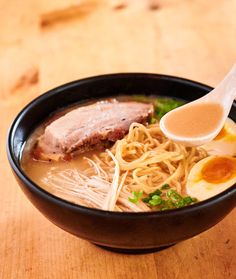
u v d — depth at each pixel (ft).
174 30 2.05
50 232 1.13
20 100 1.64
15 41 2.02
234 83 1.15
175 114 1.15
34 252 1.08
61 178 1.15
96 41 2.00
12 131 1.13
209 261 1.04
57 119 1.28
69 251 1.08
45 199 0.90
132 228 0.87
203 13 2.19
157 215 0.86
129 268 1.03
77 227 0.91
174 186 1.12
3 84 1.74
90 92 1.35
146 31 2.05
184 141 1.07
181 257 1.05
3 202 1.24
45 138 1.24
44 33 2.08
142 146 1.22
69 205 0.88
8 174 1.34
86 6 2.29
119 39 2.00
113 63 1.84
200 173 1.13
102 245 1.02
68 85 1.31
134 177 1.12
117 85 1.36
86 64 1.84
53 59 1.88
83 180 1.13
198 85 1.29
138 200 1.04
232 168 1.12
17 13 2.26
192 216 0.88
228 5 2.25
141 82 1.36
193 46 1.92
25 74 1.79
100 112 1.30
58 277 1.01
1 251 1.09
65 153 1.20
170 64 1.81
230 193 0.90
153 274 1.01
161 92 1.37
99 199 1.06
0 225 1.16
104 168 1.17
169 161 1.17
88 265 1.04
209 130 1.10
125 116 1.29
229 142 1.21
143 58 1.86
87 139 1.22
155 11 2.22
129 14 2.21
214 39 1.97
